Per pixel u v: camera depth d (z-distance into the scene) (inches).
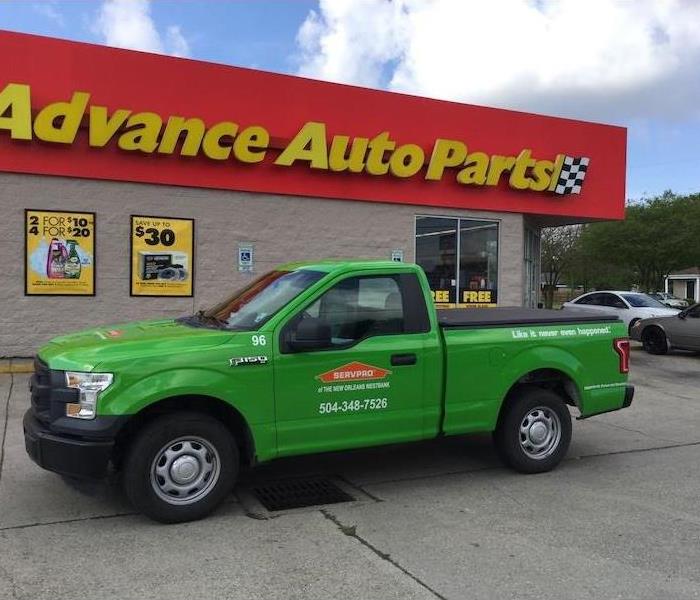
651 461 262.5
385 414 214.4
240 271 491.8
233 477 195.5
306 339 192.1
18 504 201.8
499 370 232.2
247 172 487.8
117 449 193.9
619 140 645.9
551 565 163.3
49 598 144.3
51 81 427.2
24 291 431.8
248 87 484.7
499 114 585.9
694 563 165.5
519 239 604.1
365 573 157.9
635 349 672.4
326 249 521.3
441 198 561.6
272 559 165.6
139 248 460.4
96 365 180.9
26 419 198.2
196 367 188.4
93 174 441.1
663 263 1744.6
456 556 168.4
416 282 223.3
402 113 543.8
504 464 249.1
